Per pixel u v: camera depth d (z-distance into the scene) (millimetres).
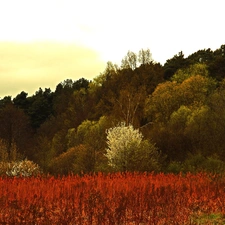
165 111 70875
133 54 107125
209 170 33531
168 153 43344
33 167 38719
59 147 75812
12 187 22500
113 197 18953
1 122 111375
